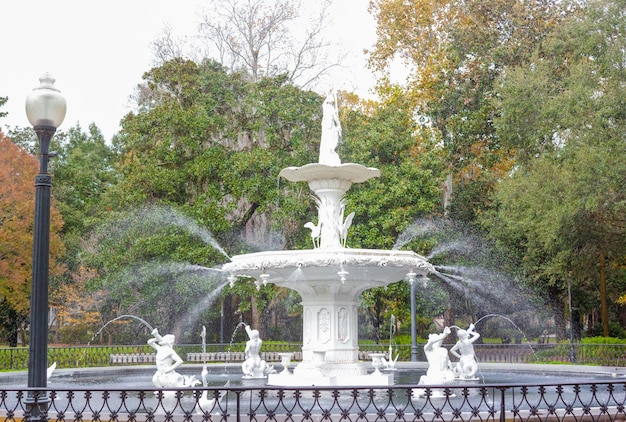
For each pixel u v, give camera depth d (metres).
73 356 20.14
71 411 10.10
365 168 13.50
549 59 27.81
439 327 38.06
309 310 13.76
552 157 25.05
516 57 32.16
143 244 25.27
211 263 25.69
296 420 8.67
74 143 49.97
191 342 31.31
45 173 8.20
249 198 26.53
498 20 34.41
